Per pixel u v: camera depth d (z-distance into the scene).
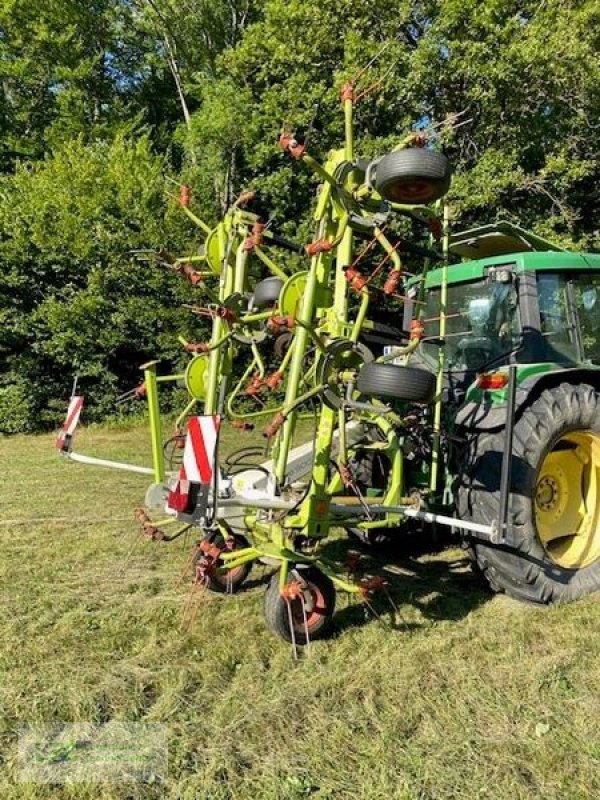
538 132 13.50
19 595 4.00
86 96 18.83
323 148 13.93
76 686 2.90
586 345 4.52
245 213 4.22
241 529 4.02
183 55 18.95
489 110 13.12
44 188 13.53
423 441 4.33
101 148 15.29
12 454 10.33
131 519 5.88
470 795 2.23
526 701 2.82
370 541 5.09
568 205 14.04
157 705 2.78
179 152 18.66
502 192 12.96
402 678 3.01
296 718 2.70
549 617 3.69
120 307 13.29
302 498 3.41
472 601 3.98
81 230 13.12
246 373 4.30
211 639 3.41
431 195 3.22
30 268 13.34
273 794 2.23
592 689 2.92
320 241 3.47
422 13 13.59
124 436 12.29
